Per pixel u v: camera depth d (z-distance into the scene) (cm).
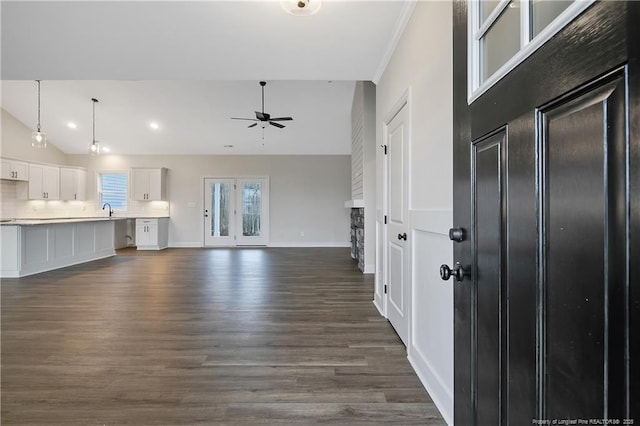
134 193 872
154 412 166
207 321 299
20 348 241
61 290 414
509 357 79
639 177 47
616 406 50
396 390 186
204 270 552
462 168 109
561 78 62
